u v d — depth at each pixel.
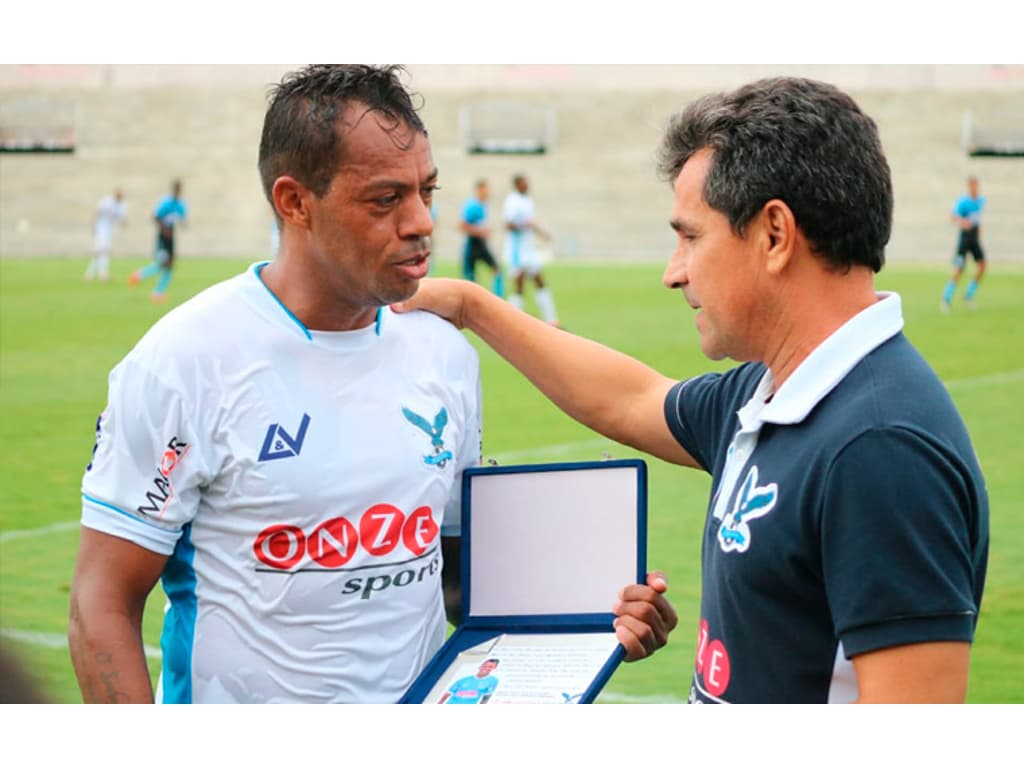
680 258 2.04
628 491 2.37
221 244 30.86
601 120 34.59
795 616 1.84
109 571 2.20
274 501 2.21
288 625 2.22
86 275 22.67
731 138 1.91
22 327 15.12
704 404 2.31
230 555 2.24
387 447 2.29
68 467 8.16
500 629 2.42
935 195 30.47
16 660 1.40
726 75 35.28
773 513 1.83
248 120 35.03
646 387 2.51
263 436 2.21
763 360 1.99
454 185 32.59
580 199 32.28
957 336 13.80
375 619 2.27
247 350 2.24
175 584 2.30
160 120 34.69
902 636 1.69
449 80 35.91
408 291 2.20
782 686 1.85
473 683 2.28
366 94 2.14
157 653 4.77
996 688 4.45
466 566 2.46
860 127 1.88
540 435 8.98
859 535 1.72
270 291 2.29
